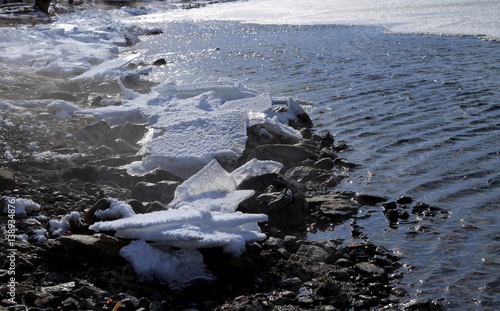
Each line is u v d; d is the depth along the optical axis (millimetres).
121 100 12938
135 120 10812
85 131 10055
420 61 18141
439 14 29859
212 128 9547
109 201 6402
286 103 11742
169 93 12352
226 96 12125
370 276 5898
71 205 7297
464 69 16375
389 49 20969
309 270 5941
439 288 5691
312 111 12789
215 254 5781
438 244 6594
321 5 41625
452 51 19531
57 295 5203
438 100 13039
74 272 5656
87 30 27250
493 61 17297
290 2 47188
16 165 8352
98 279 5516
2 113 11055
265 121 10078
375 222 7281
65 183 7891
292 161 9484
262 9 42906
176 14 43750
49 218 6777
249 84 16141
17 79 14805
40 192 7555
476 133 10555
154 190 7691
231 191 7188
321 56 20516
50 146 9531
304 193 8180
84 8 44562
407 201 7785
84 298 5211
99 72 16672
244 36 27875
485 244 6551
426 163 9211
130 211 6305
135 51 24172
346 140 10625
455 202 7762
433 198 7906
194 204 6824
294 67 18562
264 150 9430
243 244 5840
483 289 5648
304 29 29094
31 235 6277
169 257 5598
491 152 9539
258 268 5934
